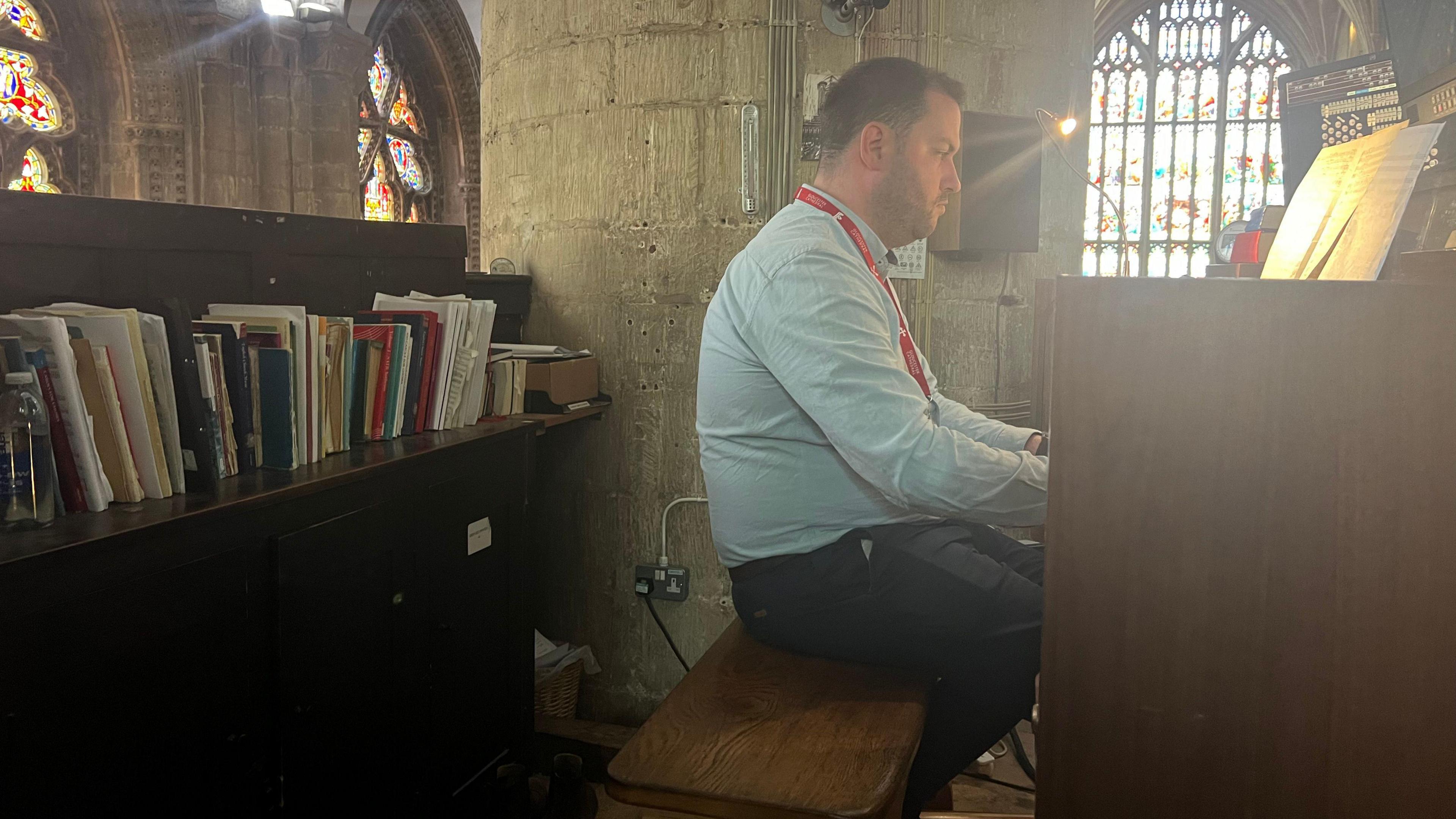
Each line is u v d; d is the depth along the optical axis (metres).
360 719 1.80
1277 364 1.04
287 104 9.78
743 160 2.76
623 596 3.02
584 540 3.06
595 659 3.08
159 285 1.78
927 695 1.41
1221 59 16.19
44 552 1.19
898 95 1.53
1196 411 1.06
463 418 2.35
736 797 1.13
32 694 1.19
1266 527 1.05
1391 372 1.01
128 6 8.79
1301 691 1.05
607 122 2.90
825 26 2.73
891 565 1.46
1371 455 1.02
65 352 1.35
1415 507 1.01
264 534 1.55
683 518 2.93
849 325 1.38
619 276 2.93
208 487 1.52
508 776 2.28
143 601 1.34
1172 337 1.06
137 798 1.34
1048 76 2.89
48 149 8.62
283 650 1.58
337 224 2.21
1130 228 16.67
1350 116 1.71
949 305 2.87
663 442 2.93
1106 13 15.88
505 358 2.53
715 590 2.93
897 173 1.55
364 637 1.81
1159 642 1.09
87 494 1.39
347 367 1.96
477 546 2.21
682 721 1.32
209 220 1.87
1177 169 16.52
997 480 1.33
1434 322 0.99
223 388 1.65
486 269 3.36
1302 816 1.06
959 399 2.91
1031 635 1.41
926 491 1.33
